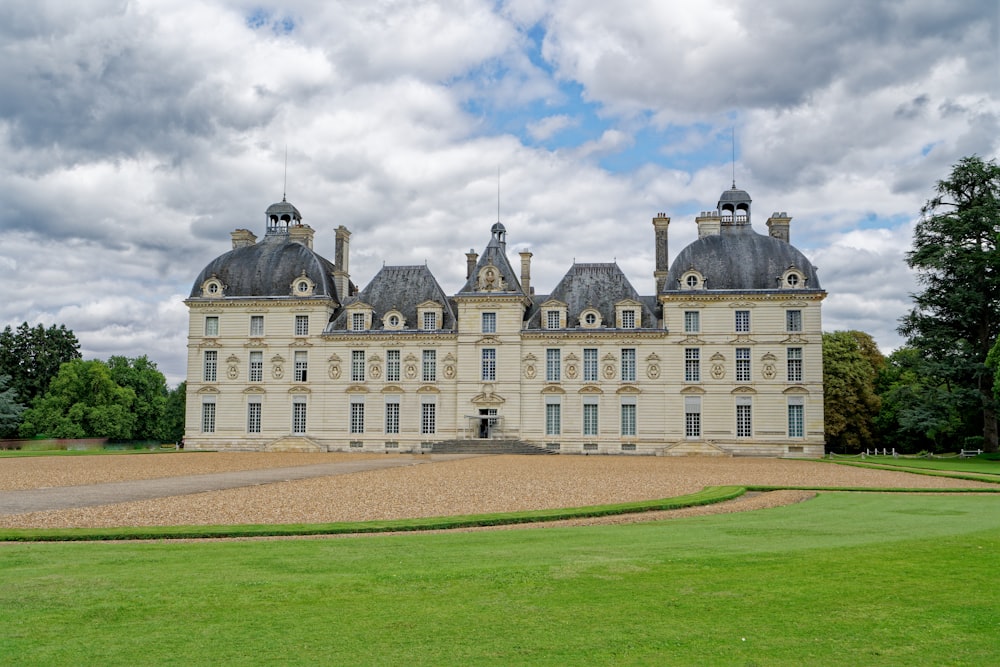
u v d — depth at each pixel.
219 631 12.01
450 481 40.47
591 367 79.81
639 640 11.62
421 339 82.12
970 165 70.69
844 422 91.69
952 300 68.94
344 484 38.44
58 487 36.50
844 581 14.86
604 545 19.25
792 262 78.44
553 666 10.59
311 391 83.06
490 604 13.41
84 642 11.51
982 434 87.00
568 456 74.00
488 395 80.12
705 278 78.75
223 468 51.59
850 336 97.56
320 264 86.38
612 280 82.31
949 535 19.97
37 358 119.81
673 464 60.28
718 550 18.17
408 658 10.88
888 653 11.11
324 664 10.64
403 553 18.22
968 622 12.44
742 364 77.88
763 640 11.62
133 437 123.50
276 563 16.91
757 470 52.62
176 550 18.77
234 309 84.69
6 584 14.79
